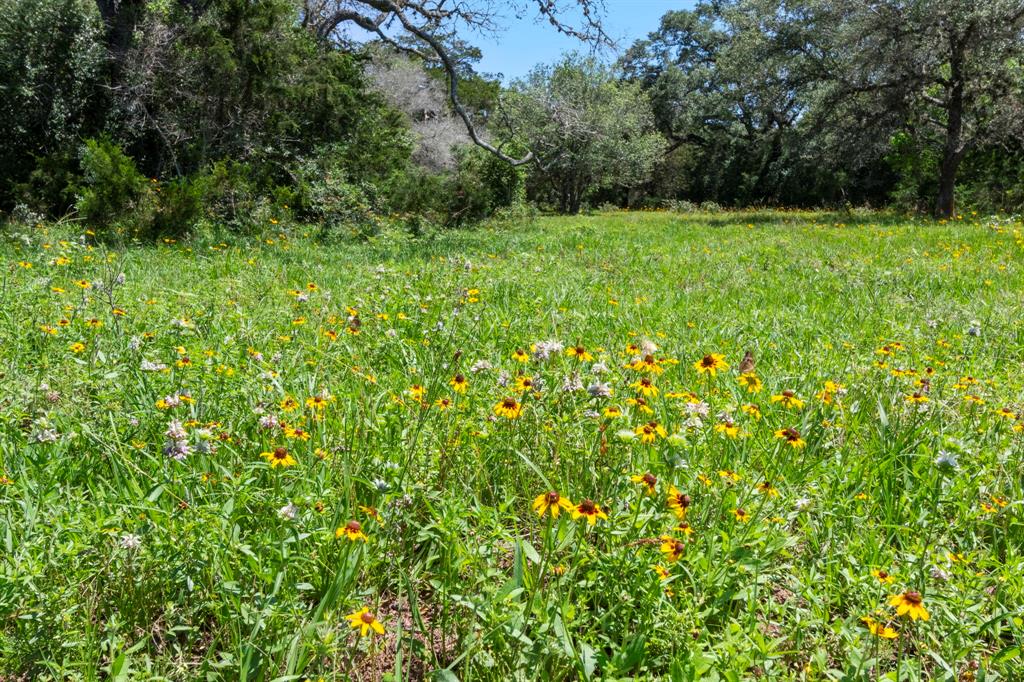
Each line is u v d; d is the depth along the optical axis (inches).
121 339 172.1
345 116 745.6
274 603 80.0
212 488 99.8
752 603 84.9
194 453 104.3
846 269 391.5
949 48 897.5
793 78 1033.5
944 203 935.7
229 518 90.7
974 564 102.3
